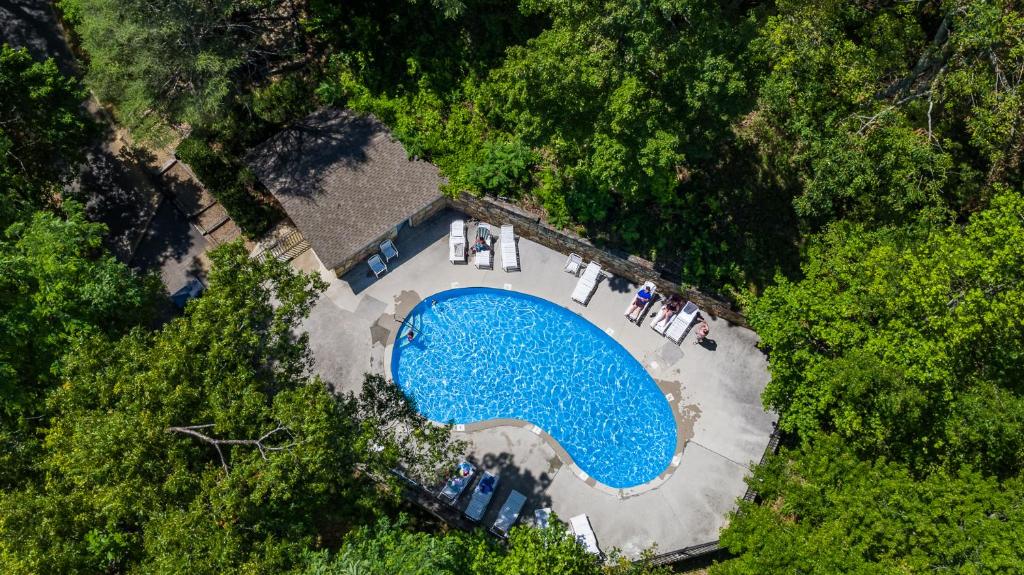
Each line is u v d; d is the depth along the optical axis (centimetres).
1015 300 2470
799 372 3028
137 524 2353
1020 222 2611
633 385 3447
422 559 2289
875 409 2731
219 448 2297
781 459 2805
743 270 3484
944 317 2542
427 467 2727
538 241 3656
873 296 2748
